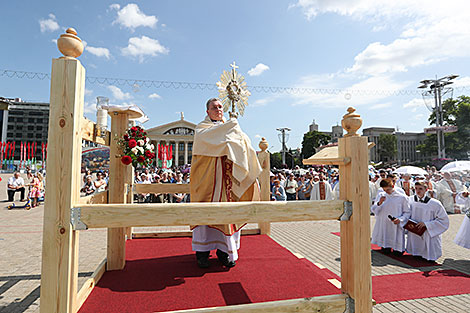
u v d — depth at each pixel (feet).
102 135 10.39
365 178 7.95
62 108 6.50
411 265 18.17
